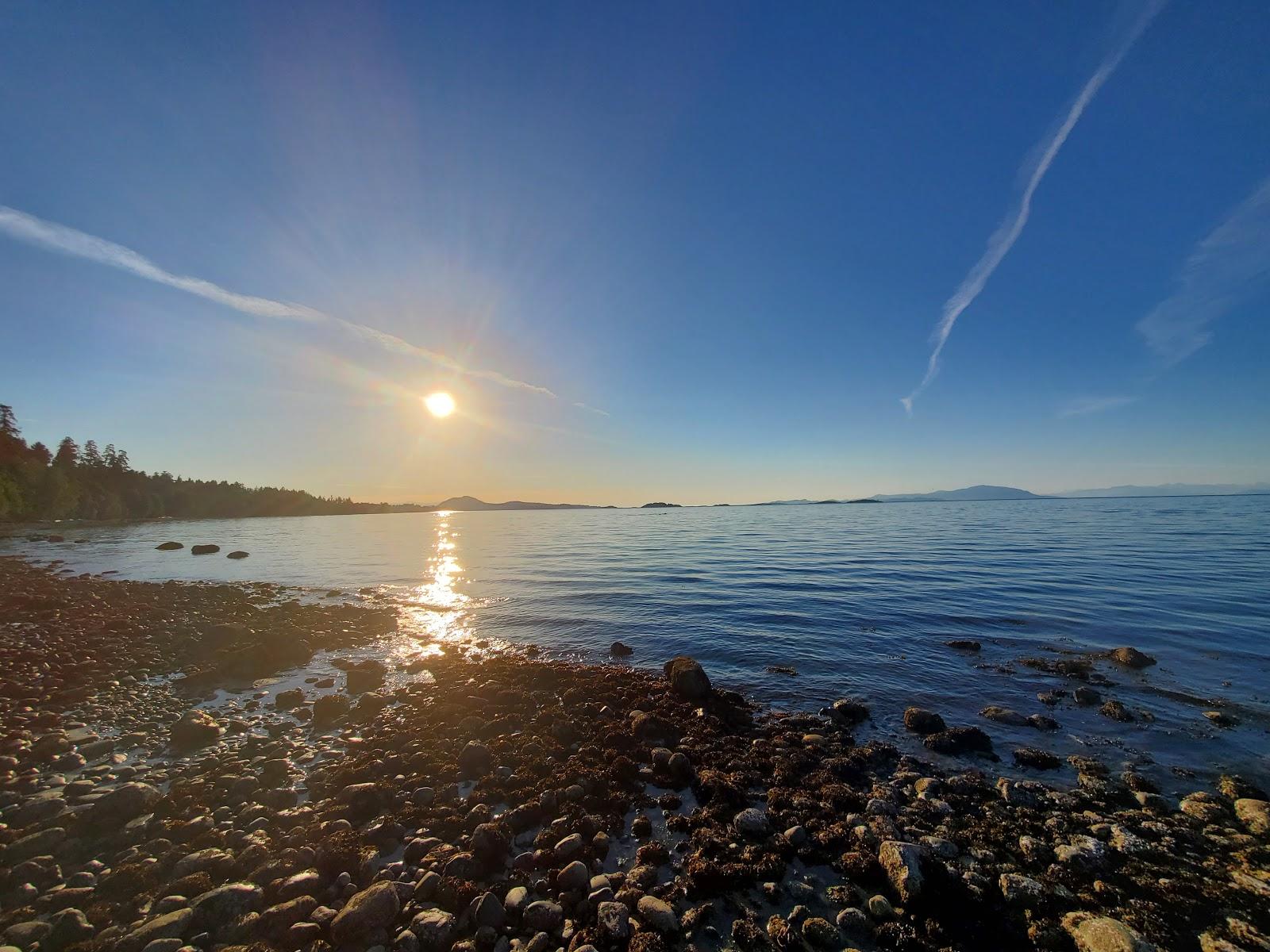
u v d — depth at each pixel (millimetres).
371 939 4961
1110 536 48062
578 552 47250
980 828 6961
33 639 17250
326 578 34062
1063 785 8250
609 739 9523
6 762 8539
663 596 24984
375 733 10227
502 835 6602
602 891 5629
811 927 5152
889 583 26203
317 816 7227
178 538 72188
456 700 11898
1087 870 6055
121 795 7211
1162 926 5254
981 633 17188
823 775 8398
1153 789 8047
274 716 11234
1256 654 14430
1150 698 11766
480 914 5258
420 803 7574
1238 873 6000
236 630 16766
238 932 5020
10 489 89750
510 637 18656
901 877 5660
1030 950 4992
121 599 25109
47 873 5895
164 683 13406
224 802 7566
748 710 11648
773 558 38062
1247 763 8836
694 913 5363
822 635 17484
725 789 7719
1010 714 10906
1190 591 22281
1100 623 17828
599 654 16656
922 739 10000
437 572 36312
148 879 5777
